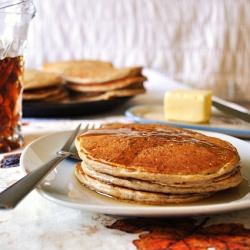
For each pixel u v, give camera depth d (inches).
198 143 22.3
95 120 34.8
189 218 20.9
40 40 70.7
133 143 22.0
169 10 71.4
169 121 32.8
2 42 27.2
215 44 72.7
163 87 46.0
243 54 73.4
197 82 73.7
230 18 72.2
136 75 38.3
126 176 20.6
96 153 21.5
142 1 70.8
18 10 27.5
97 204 20.1
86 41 71.6
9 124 27.9
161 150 21.4
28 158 23.7
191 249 19.1
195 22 72.1
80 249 19.2
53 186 21.7
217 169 20.6
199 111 32.6
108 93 36.4
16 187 19.9
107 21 71.2
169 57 72.8
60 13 70.3
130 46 72.2
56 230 20.2
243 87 74.2
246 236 19.8
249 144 25.6
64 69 40.9
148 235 19.9
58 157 23.2
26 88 34.8
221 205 19.5
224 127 30.9
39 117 35.1
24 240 19.6
